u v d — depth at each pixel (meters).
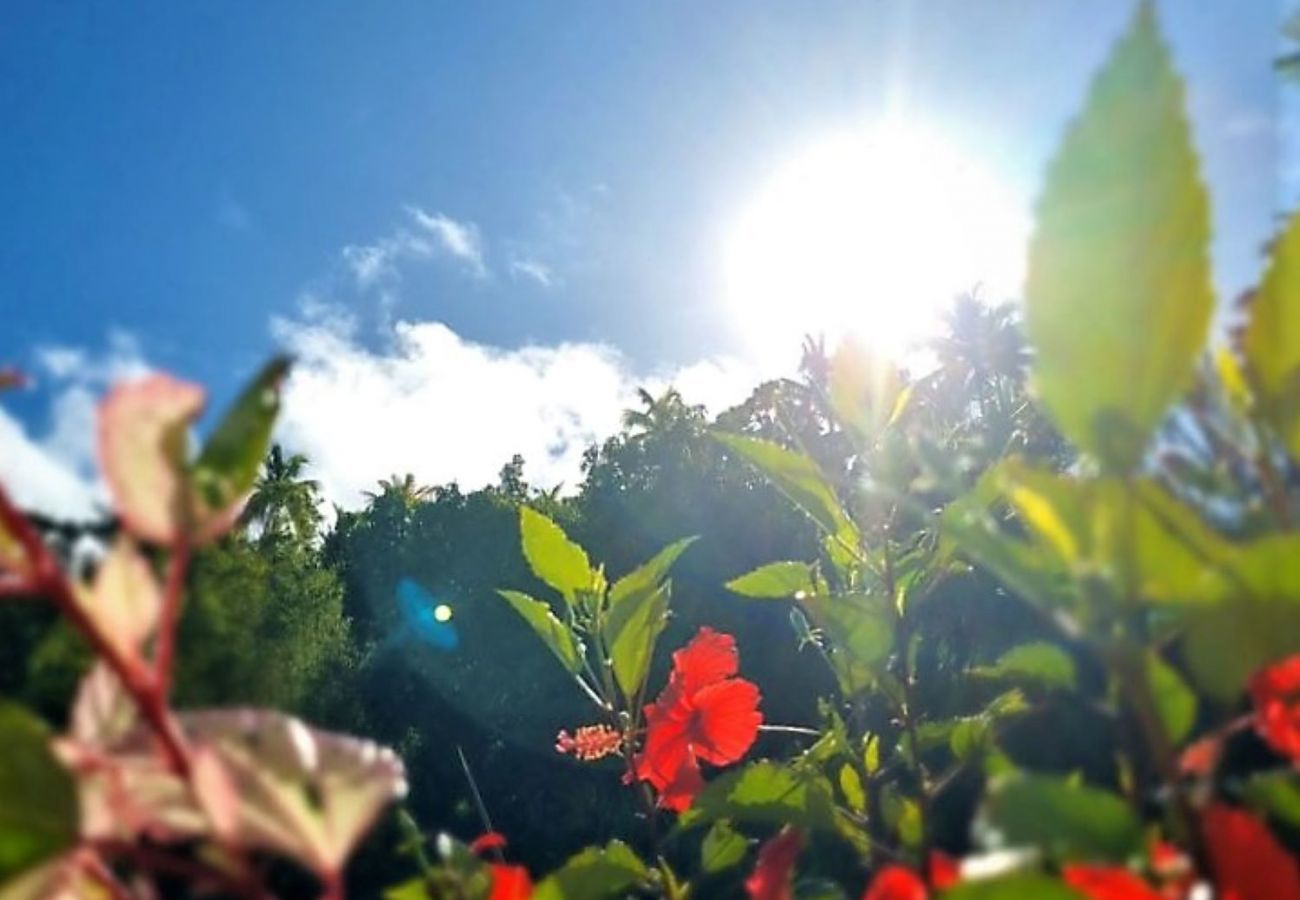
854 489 0.62
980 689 0.59
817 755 0.58
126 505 0.19
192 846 0.19
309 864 0.19
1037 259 0.19
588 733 0.66
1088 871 0.19
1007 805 0.19
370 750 0.20
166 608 0.19
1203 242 0.19
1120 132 0.19
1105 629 0.19
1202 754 0.24
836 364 0.62
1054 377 0.19
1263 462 0.22
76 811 0.18
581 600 0.69
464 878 0.40
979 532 0.21
